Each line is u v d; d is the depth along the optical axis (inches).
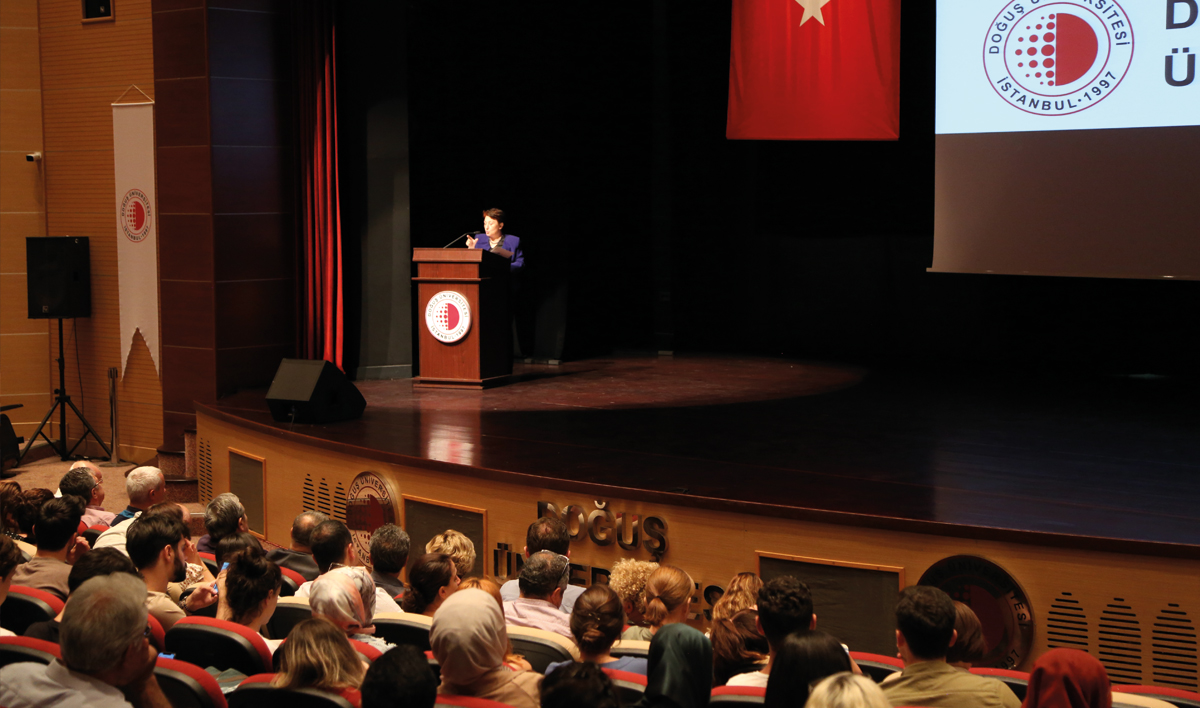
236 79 308.3
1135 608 162.4
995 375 335.6
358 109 320.8
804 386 315.6
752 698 99.2
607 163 390.0
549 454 224.1
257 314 317.4
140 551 137.4
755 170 387.5
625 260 400.8
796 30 318.3
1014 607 169.2
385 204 325.1
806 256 384.2
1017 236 310.0
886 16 310.0
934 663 105.3
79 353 351.9
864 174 372.5
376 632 127.5
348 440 238.7
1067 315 346.3
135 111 328.8
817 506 181.8
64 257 334.6
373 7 319.6
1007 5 304.0
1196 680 159.8
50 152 346.9
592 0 375.9
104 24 334.0
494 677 100.1
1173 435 242.1
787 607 112.0
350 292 325.4
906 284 369.7
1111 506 180.5
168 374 319.3
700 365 359.9
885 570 176.2
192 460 311.4
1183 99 283.3
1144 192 291.3
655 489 194.2
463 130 349.4
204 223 308.8
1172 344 331.9
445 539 154.4
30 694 89.4
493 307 309.9
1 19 344.8
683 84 390.0
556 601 144.6
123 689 94.3
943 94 316.2
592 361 370.3
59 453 346.9
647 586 135.8
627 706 98.8
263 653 112.4
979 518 173.6
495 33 353.4
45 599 128.6
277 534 262.4
